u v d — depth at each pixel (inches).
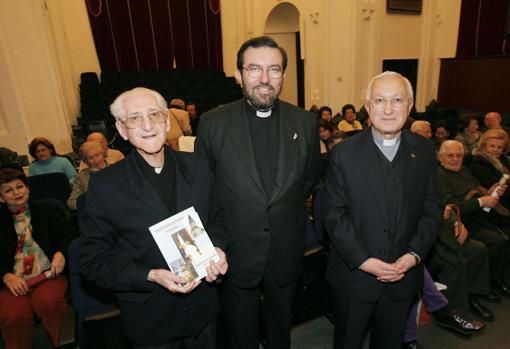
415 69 296.7
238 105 58.4
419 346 75.5
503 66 251.3
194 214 45.8
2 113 154.8
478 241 88.3
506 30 259.1
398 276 53.6
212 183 51.3
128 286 44.2
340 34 254.7
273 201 54.4
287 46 370.0
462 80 281.6
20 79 163.9
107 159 125.6
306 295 79.4
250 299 60.3
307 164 58.8
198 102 298.2
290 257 58.1
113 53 351.3
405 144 55.6
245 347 62.9
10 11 156.5
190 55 385.1
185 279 43.6
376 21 254.4
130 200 43.8
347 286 58.5
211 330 53.4
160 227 43.7
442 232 83.6
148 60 368.8
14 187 69.9
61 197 110.4
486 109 266.8
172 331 48.4
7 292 70.3
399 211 54.4
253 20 370.0
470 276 86.7
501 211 98.4
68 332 56.2
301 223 59.4
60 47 251.6
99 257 44.6
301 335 81.9
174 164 47.9
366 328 60.6
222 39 396.5
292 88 384.2
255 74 51.3
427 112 263.0
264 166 56.2
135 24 355.9
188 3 371.6
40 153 128.9
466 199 92.1
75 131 220.8
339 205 58.2
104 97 293.4
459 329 80.0
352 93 259.4
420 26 288.0
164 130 44.0
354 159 55.1
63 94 208.1
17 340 68.3
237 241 55.9
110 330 60.1
